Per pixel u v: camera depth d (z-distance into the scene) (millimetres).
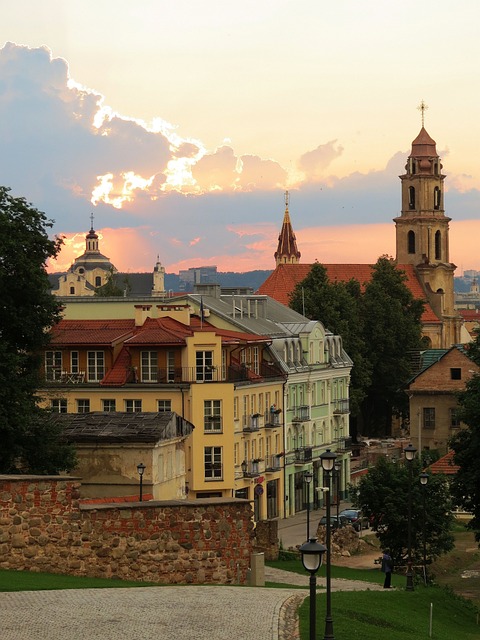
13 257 94375
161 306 140750
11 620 46094
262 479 143500
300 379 159625
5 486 58219
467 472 103188
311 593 44906
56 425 91000
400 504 103312
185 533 61781
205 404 133750
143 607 49500
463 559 116625
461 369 177375
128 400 133750
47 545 59031
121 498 79125
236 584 62469
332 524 122375
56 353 135500
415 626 59594
